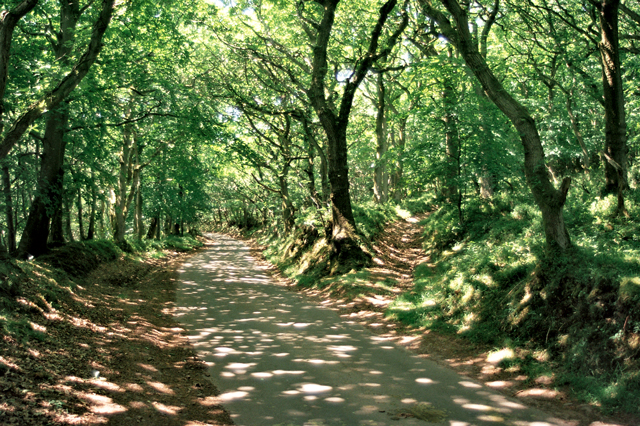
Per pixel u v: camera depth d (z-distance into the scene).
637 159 22.88
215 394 6.02
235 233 68.69
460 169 15.66
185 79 21.62
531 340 7.36
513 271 9.19
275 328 10.17
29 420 4.05
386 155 23.38
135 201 30.98
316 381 6.54
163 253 29.09
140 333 9.06
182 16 17.62
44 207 14.16
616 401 5.20
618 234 9.95
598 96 14.53
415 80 22.97
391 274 15.11
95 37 9.34
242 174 35.91
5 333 6.10
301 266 19.48
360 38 19.42
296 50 20.86
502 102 8.92
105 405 4.95
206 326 10.38
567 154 18.39
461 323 9.18
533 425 4.95
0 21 7.77
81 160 16.30
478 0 15.75
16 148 16.58
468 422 5.05
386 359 7.72
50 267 12.50
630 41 15.62
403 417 5.19
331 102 19.05
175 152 23.83
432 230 19.53
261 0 18.20
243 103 20.53
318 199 20.94
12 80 11.87
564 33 16.45
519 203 16.19
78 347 6.96
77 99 13.23
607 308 6.38
